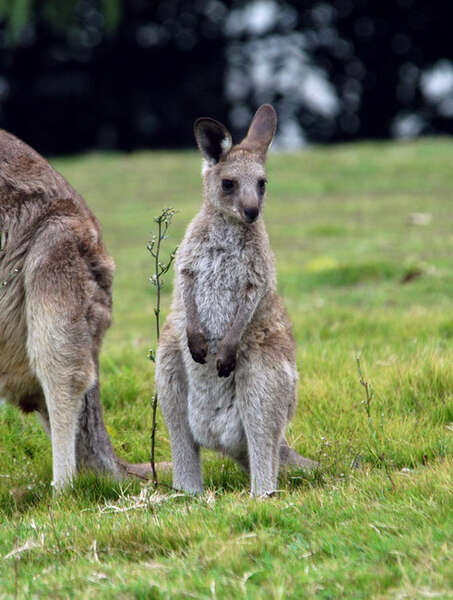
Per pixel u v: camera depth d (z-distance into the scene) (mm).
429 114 69250
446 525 8586
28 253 12164
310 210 38719
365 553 8289
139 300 25109
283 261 28516
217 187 12016
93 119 67375
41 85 65062
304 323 19547
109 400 14906
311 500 9742
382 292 23188
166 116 67375
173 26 66062
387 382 14172
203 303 11797
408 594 7430
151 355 11320
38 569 8750
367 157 48344
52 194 12414
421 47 67062
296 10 66375
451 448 11531
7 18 59969
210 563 8320
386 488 9859
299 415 13773
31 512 10906
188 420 11602
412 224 34344
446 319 18328
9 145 12461
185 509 9938
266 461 11195
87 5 63625
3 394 12656
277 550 8547
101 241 12883
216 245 11797
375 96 68312
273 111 13008
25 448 13500
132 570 8367
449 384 13977
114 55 65812
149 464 12414
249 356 11320
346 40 67062
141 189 44812
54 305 11883
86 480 11469
